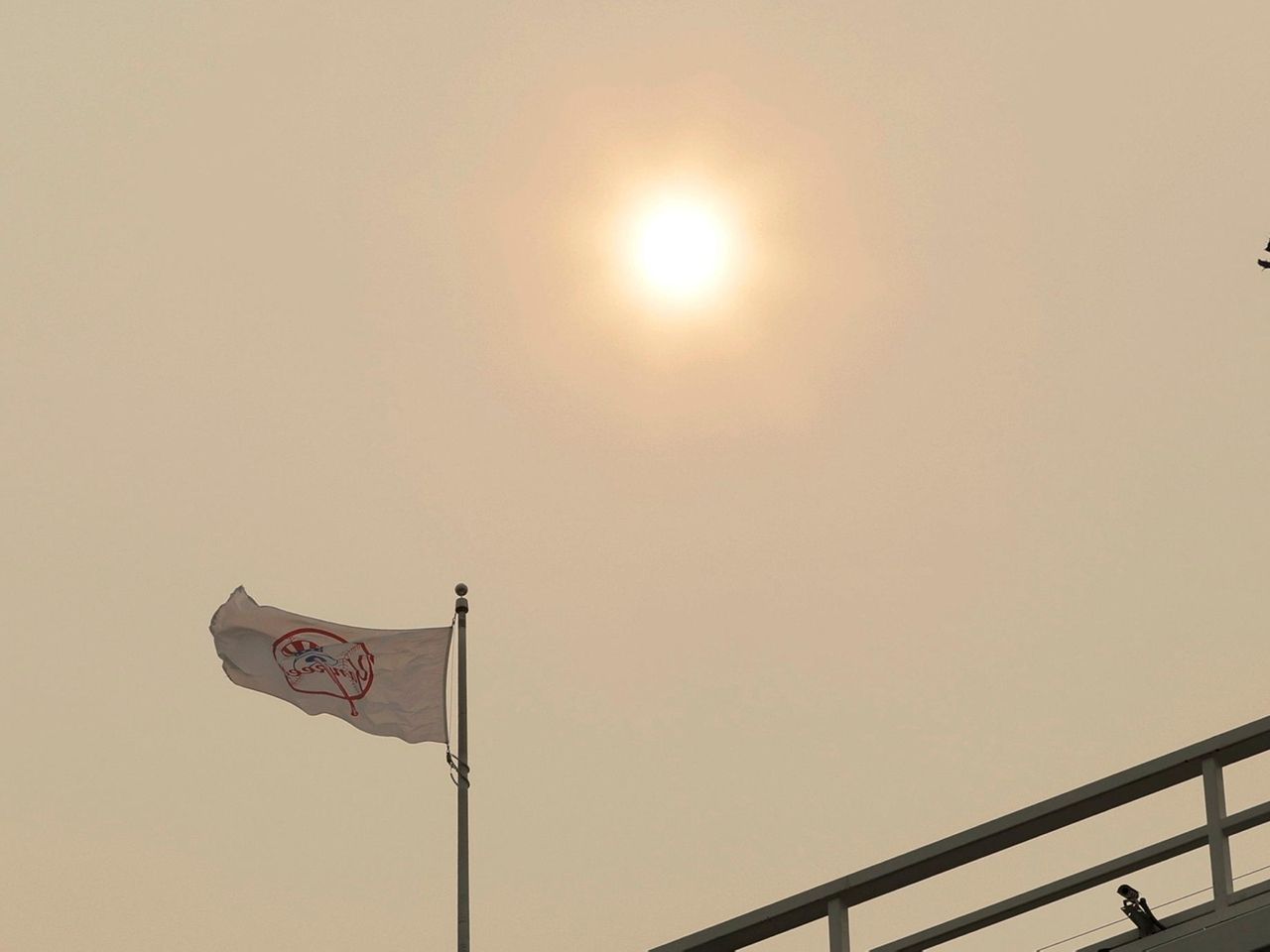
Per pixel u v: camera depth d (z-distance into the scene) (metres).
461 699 105.62
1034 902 66.38
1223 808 63.25
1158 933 63.59
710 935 67.44
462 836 101.88
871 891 66.06
